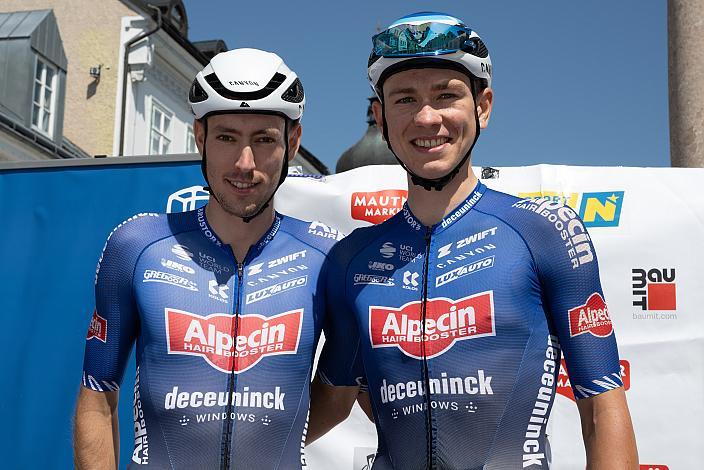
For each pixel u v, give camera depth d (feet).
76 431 7.48
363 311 6.99
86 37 53.83
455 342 6.55
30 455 11.75
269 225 7.97
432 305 6.73
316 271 7.72
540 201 6.96
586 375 6.36
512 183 11.53
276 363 7.28
